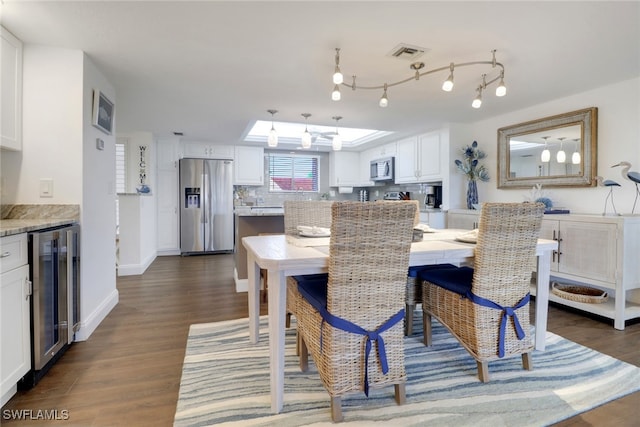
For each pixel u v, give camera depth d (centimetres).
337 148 350
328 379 157
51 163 237
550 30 210
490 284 191
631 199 299
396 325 167
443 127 470
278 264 156
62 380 189
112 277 316
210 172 600
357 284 158
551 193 366
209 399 172
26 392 177
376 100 355
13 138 223
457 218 438
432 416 160
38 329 183
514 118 404
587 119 324
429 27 207
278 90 325
